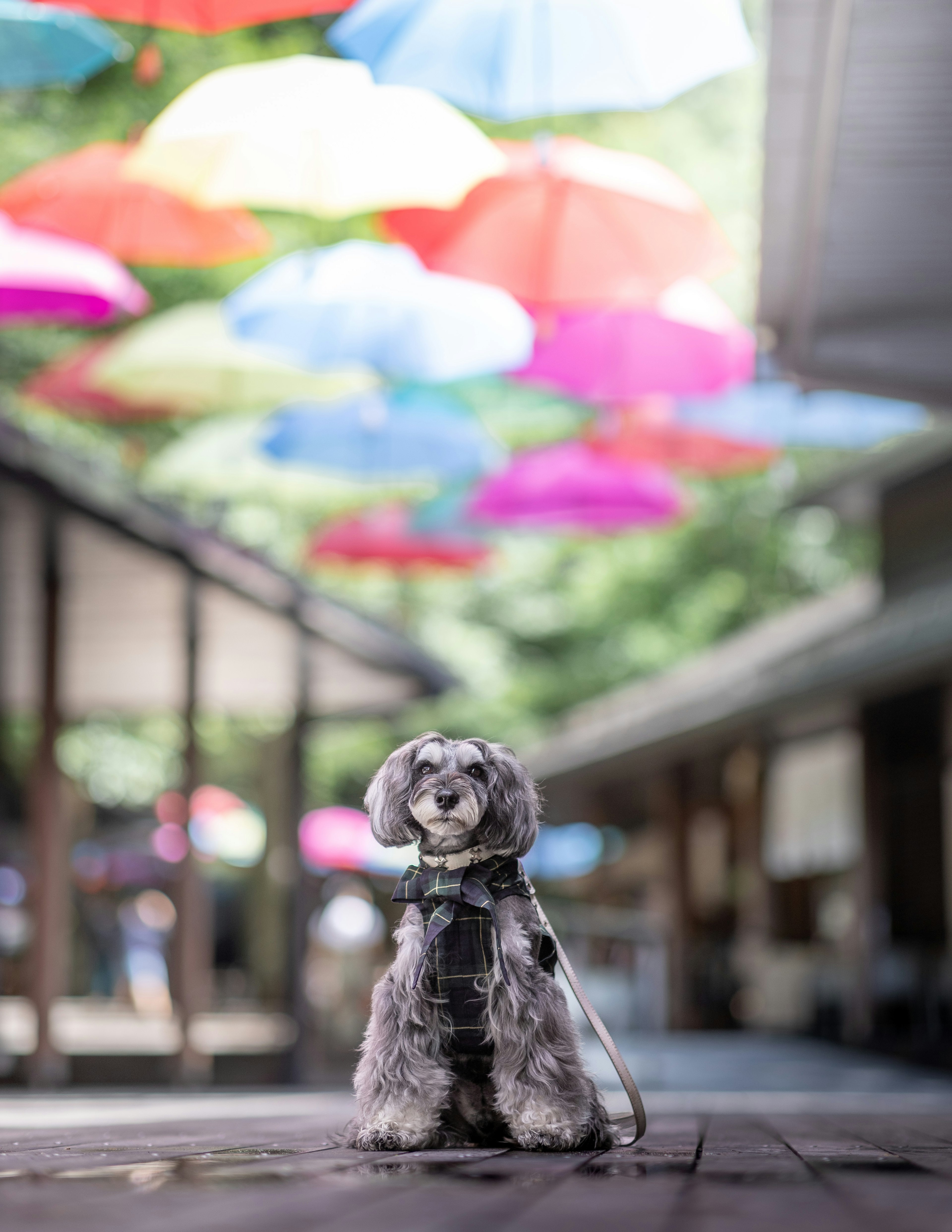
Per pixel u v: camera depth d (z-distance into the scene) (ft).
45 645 32.50
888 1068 38.70
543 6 22.04
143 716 63.00
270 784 53.06
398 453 38.83
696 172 59.88
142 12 21.86
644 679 84.69
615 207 26.45
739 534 85.51
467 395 41.57
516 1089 10.09
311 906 41.73
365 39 22.86
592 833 75.15
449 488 45.62
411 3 22.70
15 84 25.13
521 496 42.04
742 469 41.70
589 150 27.58
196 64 49.26
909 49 16.76
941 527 47.44
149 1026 43.04
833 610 58.39
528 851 10.75
